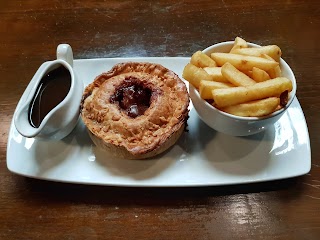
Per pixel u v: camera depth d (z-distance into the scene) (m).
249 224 0.24
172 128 0.25
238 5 0.36
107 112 0.26
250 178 0.25
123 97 0.26
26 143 0.27
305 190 0.26
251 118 0.23
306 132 0.27
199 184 0.25
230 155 0.26
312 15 0.35
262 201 0.25
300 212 0.25
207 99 0.25
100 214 0.25
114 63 0.31
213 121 0.25
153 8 0.36
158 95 0.26
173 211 0.25
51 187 0.26
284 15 0.35
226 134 0.27
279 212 0.25
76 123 0.27
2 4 0.36
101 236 0.24
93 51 0.33
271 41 0.33
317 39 0.33
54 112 0.25
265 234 0.24
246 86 0.23
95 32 0.34
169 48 0.33
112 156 0.26
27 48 0.33
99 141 0.26
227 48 0.27
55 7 0.36
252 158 0.26
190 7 0.36
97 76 0.28
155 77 0.28
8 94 0.30
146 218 0.24
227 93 0.23
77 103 0.26
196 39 0.34
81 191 0.26
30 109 0.26
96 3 0.36
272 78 0.25
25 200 0.25
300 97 0.30
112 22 0.35
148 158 0.26
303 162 0.26
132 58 0.31
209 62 0.25
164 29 0.34
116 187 0.26
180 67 0.31
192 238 0.24
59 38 0.34
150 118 0.25
